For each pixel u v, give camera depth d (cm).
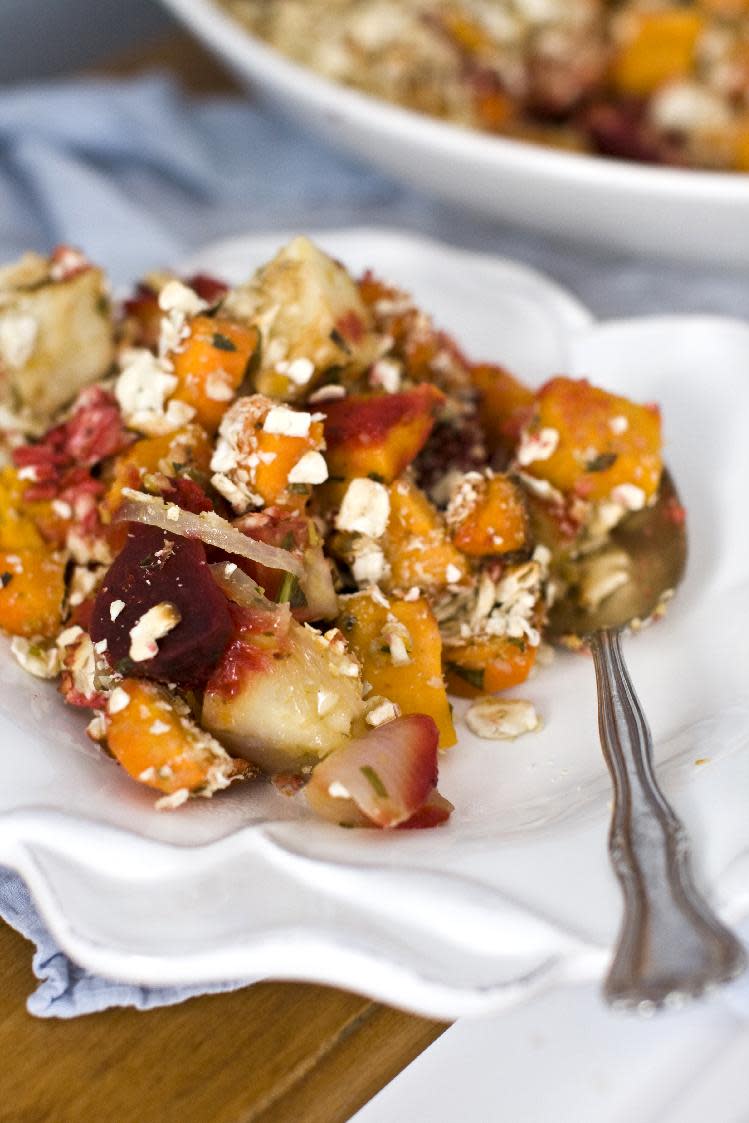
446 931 37
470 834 39
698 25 62
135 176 64
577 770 41
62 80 75
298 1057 39
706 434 49
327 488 43
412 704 42
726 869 37
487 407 48
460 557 43
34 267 47
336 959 36
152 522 41
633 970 35
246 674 40
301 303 44
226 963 37
